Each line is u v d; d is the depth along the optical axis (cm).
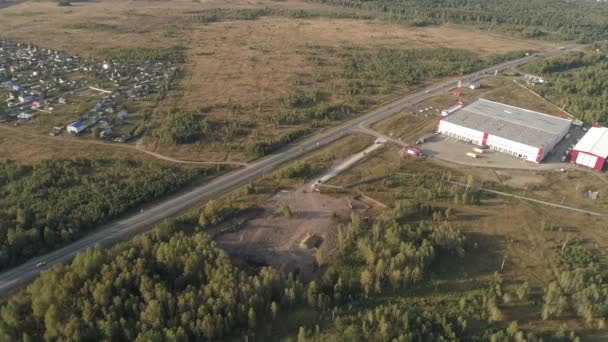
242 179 14300
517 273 10606
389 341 8569
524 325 9162
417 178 14450
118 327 8244
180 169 14662
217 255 10069
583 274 10212
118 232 11475
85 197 12550
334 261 10700
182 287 9338
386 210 12719
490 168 15412
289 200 13200
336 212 12662
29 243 10644
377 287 9725
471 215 12769
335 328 8906
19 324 8181
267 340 8650
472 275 10494
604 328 9150
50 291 8525
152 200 12950
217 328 8481
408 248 10456
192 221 11906
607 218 12838
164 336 8106
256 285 9150
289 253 11019
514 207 13212
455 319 9156
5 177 13388
